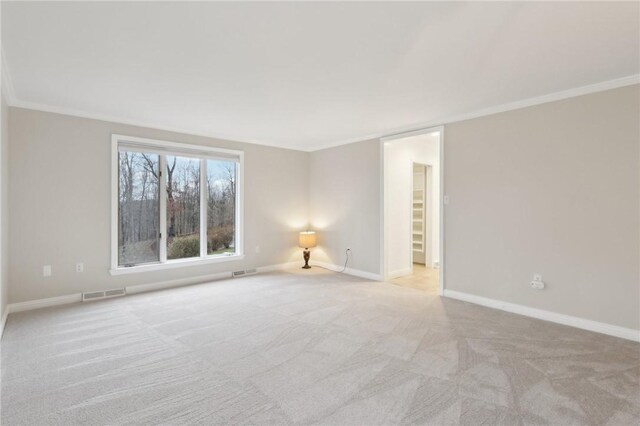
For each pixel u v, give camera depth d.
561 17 2.00
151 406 1.92
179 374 2.29
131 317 3.43
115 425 1.76
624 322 2.94
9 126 3.54
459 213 4.11
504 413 1.86
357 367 2.38
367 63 2.65
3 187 3.19
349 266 5.61
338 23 2.08
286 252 6.05
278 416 1.83
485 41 2.30
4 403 1.95
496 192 3.77
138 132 4.43
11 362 2.45
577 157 3.19
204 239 5.11
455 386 2.13
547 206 3.39
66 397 2.01
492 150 3.79
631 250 2.92
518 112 3.58
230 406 1.92
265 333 3.01
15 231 3.60
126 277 4.35
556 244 3.33
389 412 1.87
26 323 3.25
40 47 2.39
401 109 3.85
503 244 3.71
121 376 2.26
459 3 1.87
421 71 2.80
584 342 2.82
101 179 4.14
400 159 5.45
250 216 5.57
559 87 3.17
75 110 3.89
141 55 2.53
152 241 4.62
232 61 2.62
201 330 3.08
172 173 4.82
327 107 3.78
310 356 2.56
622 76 2.90
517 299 3.61
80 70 2.79
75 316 3.46
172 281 4.75
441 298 4.16
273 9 1.93
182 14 1.98
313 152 6.26
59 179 3.86
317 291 4.47
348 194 5.62
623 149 2.95
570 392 2.06
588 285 3.14
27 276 3.68
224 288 4.61
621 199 2.96
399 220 5.43
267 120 4.34
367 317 3.44
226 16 2.01
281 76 2.91
